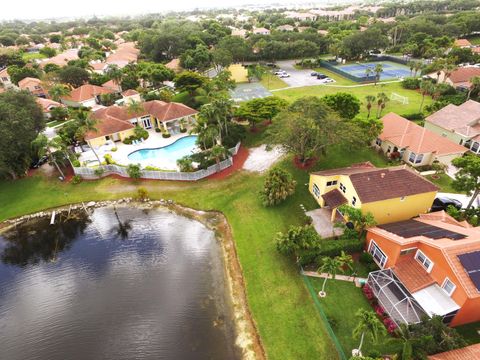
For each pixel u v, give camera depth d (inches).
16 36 7815.0
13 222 1769.2
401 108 2800.2
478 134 1969.7
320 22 7076.8
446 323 983.6
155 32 6501.0
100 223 1706.4
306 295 1157.1
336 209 1475.1
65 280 1369.3
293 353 986.7
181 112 2613.2
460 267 933.8
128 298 1250.0
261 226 1529.3
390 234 1158.3
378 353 902.4
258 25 7736.2
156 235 1584.6
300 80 3956.7
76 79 3671.3
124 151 2319.1
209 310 1171.3
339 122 1804.9
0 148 1892.2
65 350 1082.1
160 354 1042.1
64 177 2059.5
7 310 1248.2
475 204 1534.2
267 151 2009.1
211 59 4387.3
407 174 1401.3
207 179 1943.9
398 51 5162.4
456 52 3939.5
